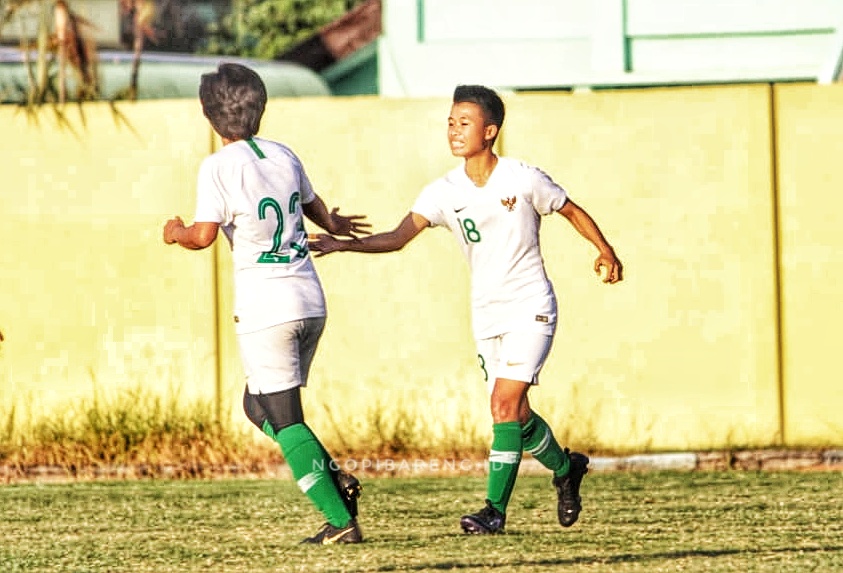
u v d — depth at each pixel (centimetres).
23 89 3994
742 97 3519
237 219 2325
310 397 3578
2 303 3619
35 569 2364
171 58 5734
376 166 3569
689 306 3538
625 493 3089
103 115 3600
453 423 3556
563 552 2392
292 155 2414
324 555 2386
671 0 4419
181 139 3591
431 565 2280
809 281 3525
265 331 2334
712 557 2345
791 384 3534
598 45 4441
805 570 2234
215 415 3578
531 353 2414
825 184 3516
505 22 4503
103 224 3600
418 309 3569
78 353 3600
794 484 3191
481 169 2430
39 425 3581
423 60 4528
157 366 3591
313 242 2473
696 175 3528
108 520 2861
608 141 3538
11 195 3616
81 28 3872
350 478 2469
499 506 2525
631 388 3547
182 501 3083
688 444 3541
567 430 3544
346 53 6488
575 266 3544
